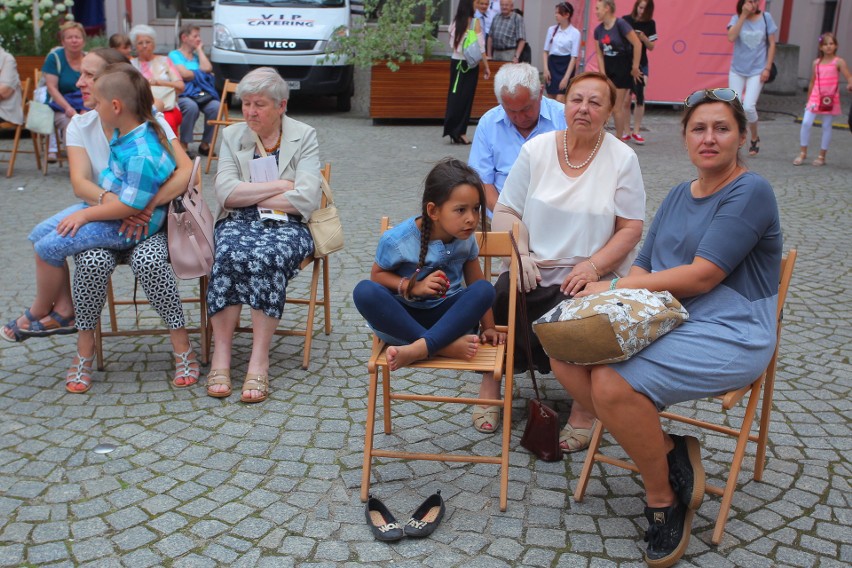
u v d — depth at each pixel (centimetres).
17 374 444
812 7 1802
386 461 362
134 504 327
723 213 300
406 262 352
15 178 912
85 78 471
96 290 416
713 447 375
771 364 333
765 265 307
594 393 293
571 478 350
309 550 300
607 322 281
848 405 415
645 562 295
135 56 1035
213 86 1050
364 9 1352
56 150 989
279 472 351
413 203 811
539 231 382
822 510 327
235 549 300
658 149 1109
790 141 1195
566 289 359
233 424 391
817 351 479
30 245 666
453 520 319
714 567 291
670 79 1444
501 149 443
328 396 422
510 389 332
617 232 376
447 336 330
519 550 300
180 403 412
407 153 1087
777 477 350
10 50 1179
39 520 316
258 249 422
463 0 1133
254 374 419
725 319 302
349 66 1355
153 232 428
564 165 379
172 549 299
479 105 1362
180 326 430
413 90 1308
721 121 297
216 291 418
